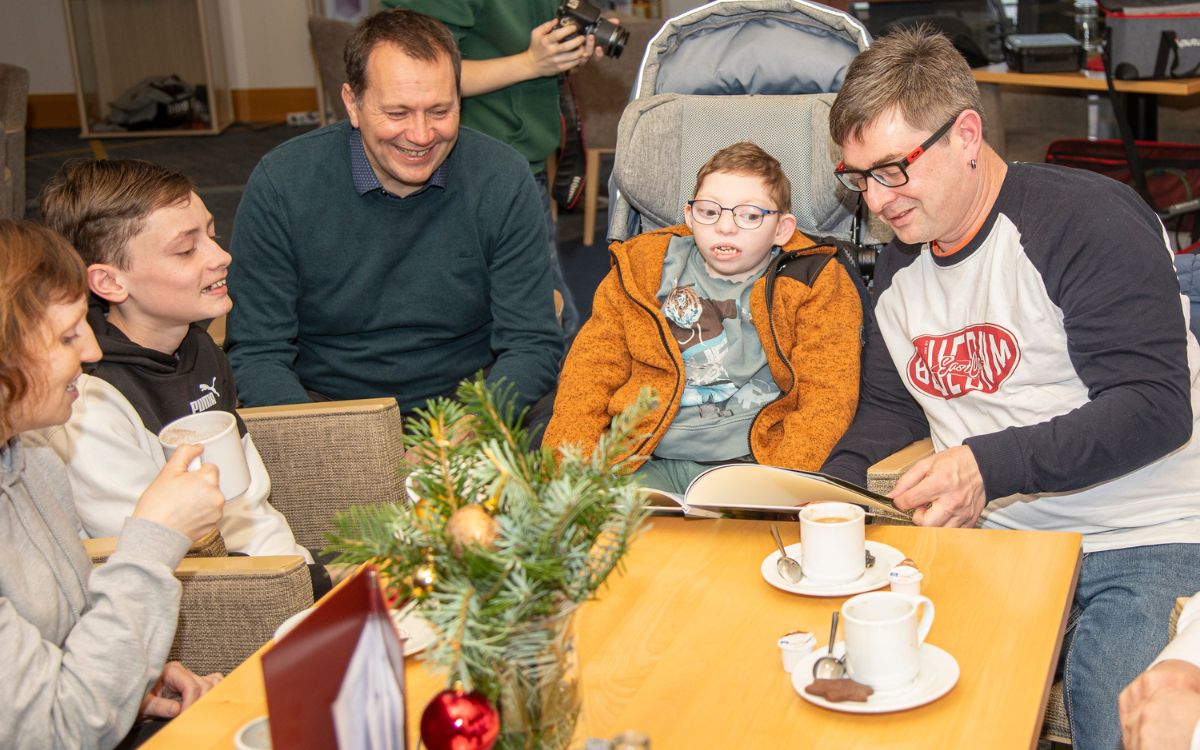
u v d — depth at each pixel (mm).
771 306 2256
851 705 1144
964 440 1712
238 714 1221
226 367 2166
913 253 1965
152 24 9078
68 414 1362
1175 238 4227
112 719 1342
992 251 1827
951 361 1908
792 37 2574
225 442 1570
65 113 9422
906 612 1192
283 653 903
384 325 2629
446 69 2357
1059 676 1754
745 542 1560
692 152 2541
